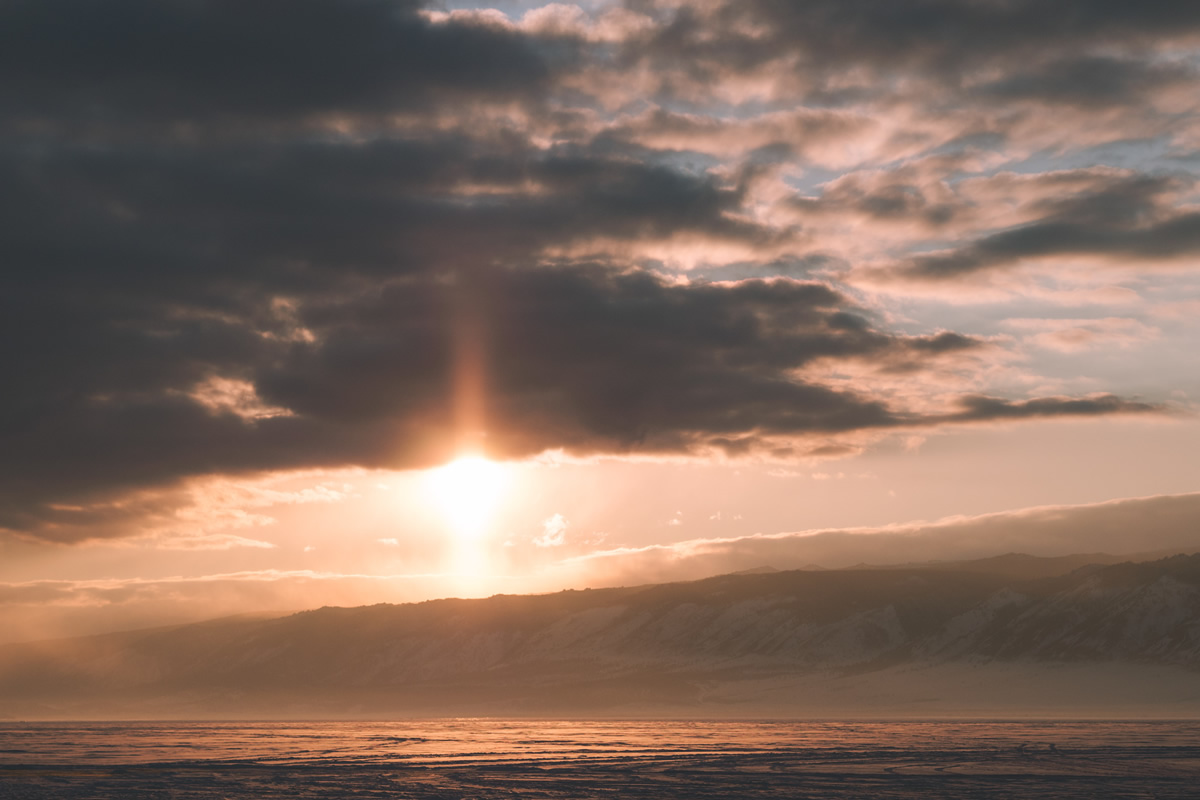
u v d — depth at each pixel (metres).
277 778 156.75
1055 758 179.38
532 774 160.12
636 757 190.62
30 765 181.88
